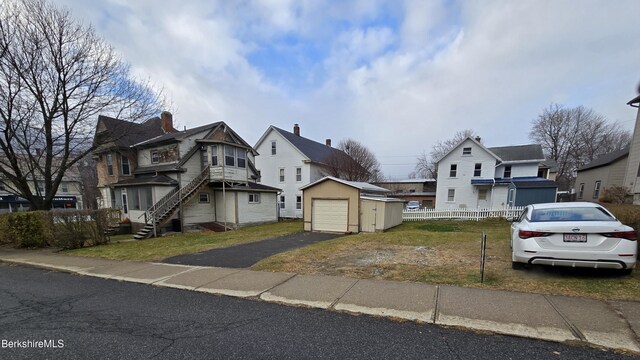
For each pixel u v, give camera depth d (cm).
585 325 300
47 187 1456
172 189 1748
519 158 2348
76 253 928
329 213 1455
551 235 448
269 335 310
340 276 527
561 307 347
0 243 1163
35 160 1481
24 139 1398
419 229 1352
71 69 1403
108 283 550
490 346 271
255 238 1210
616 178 1975
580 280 443
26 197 1436
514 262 520
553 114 3759
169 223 1670
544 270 506
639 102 1425
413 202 2988
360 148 3388
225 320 355
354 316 352
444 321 325
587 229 427
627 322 303
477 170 2300
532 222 495
